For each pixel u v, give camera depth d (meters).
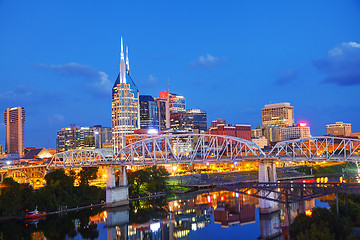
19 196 171.38
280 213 161.75
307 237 95.06
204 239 130.25
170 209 190.75
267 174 186.62
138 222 162.50
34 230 149.75
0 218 167.00
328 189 114.81
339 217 109.56
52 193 189.50
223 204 198.25
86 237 139.25
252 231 136.75
